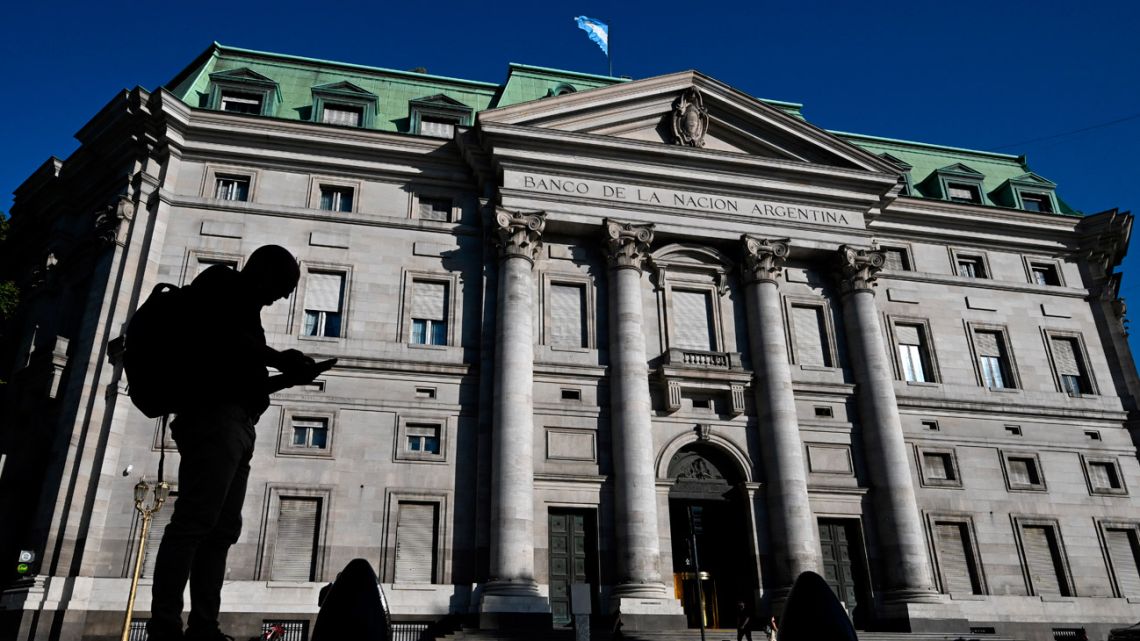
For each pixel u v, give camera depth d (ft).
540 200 112.88
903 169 128.88
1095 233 139.13
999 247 137.69
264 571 92.63
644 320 114.52
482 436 102.58
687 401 111.96
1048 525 119.34
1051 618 113.19
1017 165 152.35
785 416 109.81
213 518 15.03
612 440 105.91
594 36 143.95
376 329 107.65
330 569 94.79
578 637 73.41
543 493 101.91
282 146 114.32
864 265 121.60
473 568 97.91
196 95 118.52
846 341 121.49
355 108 122.31
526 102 114.21
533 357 107.45
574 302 114.32
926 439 119.75
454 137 117.08
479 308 111.34
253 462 96.89
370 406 102.83
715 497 109.50
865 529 110.42
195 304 15.98
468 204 117.70
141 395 15.97
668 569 101.81
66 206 122.31
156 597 14.15
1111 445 127.54
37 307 117.19
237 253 108.17
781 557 103.86
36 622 85.10
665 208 117.39
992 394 126.00
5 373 118.62
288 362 16.88
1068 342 135.23
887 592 106.32
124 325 100.99
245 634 89.25
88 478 93.45
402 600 94.48
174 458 95.96
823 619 13.23
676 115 122.11
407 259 112.27
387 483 99.76
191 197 109.29
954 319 129.59
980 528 116.57
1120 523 122.01
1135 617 115.96
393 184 117.08
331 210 113.19
